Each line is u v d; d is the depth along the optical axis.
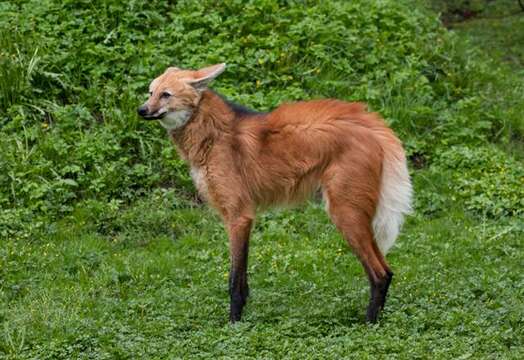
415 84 14.66
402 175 9.02
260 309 9.34
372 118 9.12
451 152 13.46
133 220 11.85
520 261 10.74
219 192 9.23
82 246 11.08
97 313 9.36
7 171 12.17
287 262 10.82
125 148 12.98
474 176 13.03
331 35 14.98
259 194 9.29
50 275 10.42
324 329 8.68
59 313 9.26
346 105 9.19
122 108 13.33
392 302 9.36
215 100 9.34
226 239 11.58
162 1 15.36
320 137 8.99
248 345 8.19
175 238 11.73
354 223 8.86
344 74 14.73
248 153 9.20
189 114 9.23
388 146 8.99
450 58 15.77
